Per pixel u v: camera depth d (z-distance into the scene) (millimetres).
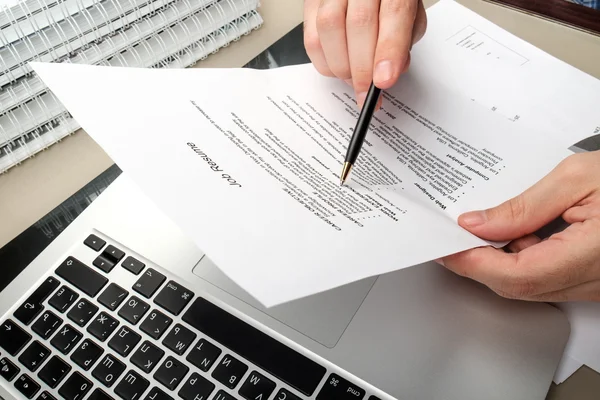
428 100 439
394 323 366
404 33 407
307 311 371
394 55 396
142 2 520
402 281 385
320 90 438
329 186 357
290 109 414
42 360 352
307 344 357
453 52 506
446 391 339
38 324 365
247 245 296
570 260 330
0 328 363
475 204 371
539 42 538
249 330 363
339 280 282
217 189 328
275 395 338
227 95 403
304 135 396
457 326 364
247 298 377
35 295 378
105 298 376
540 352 352
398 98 440
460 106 435
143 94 375
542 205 351
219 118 383
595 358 351
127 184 444
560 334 358
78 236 412
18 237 426
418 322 366
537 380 341
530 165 396
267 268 284
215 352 354
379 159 393
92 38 504
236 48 570
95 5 504
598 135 447
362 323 367
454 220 360
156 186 319
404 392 339
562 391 344
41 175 482
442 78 482
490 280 347
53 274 387
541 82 487
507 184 384
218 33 566
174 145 349
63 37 487
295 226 315
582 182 353
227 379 344
